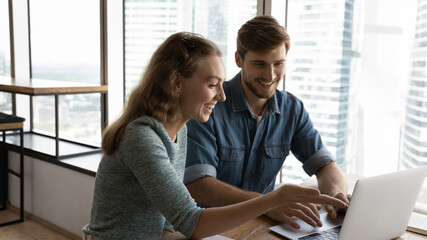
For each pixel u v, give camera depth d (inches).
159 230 50.4
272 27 64.9
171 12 118.3
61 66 143.2
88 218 115.3
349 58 90.5
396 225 50.1
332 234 50.6
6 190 145.2
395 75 85.5
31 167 133.3
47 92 114.0
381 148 88.9
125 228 48.2
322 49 93.9
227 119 70.4
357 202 43.6
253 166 72.9
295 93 99.4
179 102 48.7
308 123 75.7
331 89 93.7
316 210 54.2
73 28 136.9
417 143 84.8
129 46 129.0
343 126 93.1
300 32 96.8
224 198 61.0
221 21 107.3
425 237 52.4
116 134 47.3
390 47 85.4
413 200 50.4
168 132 50.4
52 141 143.7
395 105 86.3
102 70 128.7
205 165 65.4
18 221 131.6
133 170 45.1
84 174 114.2
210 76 47.3
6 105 161.5
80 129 139.3
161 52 48.5
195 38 48.2
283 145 74.4
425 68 81.7
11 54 154.3
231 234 50.3
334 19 91.4
